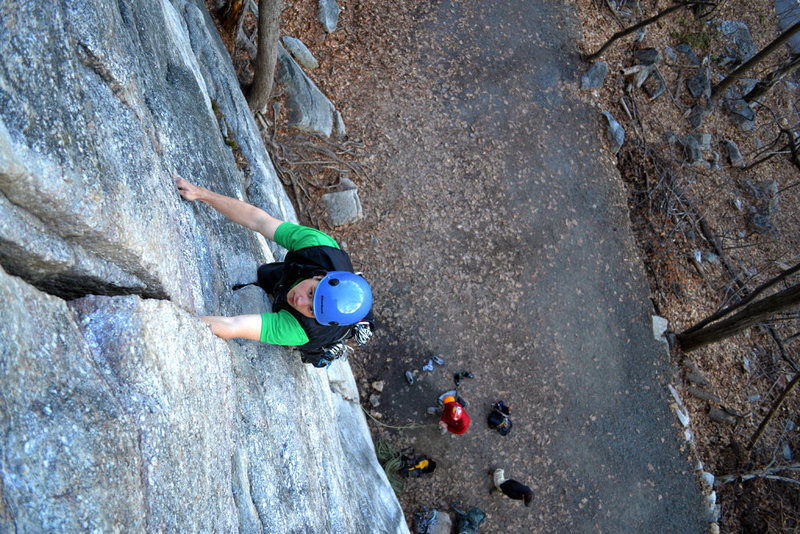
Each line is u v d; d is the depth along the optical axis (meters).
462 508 9.40
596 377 11.12
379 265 10.24
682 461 11.38
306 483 3.53
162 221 2.57
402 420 9.55
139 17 3.75
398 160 11.04
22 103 1.76
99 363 1.96
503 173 11.85
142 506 1.85
